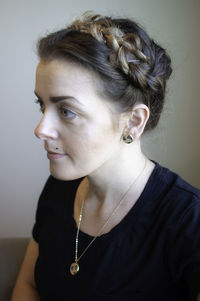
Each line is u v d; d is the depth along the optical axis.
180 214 0.67
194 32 1.43
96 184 0.76
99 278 0.70
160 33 1.43
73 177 0.67
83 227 0.79
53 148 0.65
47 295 0.80
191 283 0.60
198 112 1.49
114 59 0.60
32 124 1.58
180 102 1.48
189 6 1.41
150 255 0.68
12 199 1.68
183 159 1.54
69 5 1.43
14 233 1.73
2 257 1.22
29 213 1.71
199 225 0.64
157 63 0.68
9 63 1.48
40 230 0.94
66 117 0.61
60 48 0.58
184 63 1.45
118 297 0.69
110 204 0.76
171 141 1.52
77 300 0.72
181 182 0.74
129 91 0.63
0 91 1.51
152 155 1.51
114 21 0.69
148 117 0.67
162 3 1.41
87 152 0.64
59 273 0.77
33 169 1.65
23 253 1.25
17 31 1.45
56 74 0.59
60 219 0.84
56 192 0.92
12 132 1.58
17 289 0.96
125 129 0.67
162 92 0.71
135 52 0.63
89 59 0.58
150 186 0.73
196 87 1.47
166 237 0.67
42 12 1.43
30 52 1.47
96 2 1.42
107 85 0.60
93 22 0.67
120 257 0.70
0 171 1.63
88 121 0.61
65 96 0.59
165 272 0.67
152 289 0.68
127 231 0.71
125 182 0.74
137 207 0.71
